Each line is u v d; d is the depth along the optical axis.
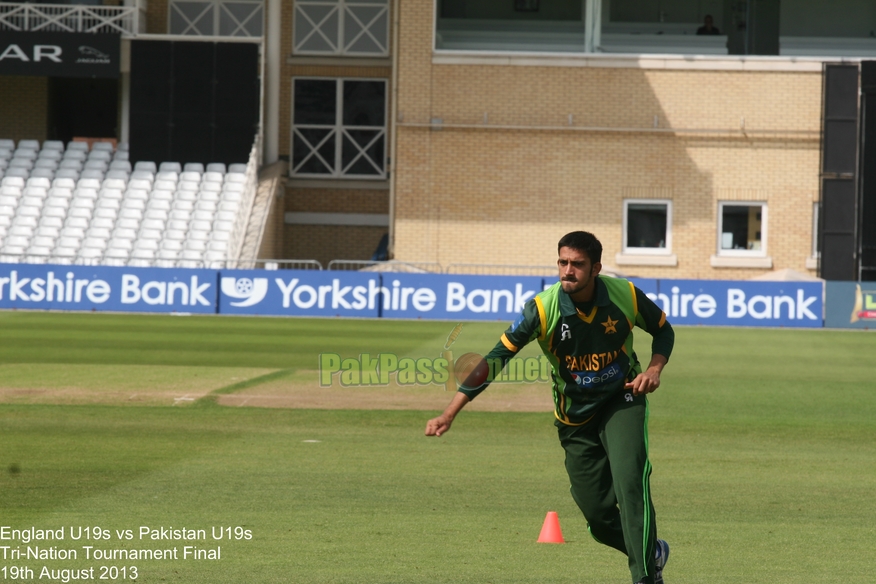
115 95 129.50
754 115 100.12
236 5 117.50
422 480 28.92
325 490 27.33
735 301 89.00
